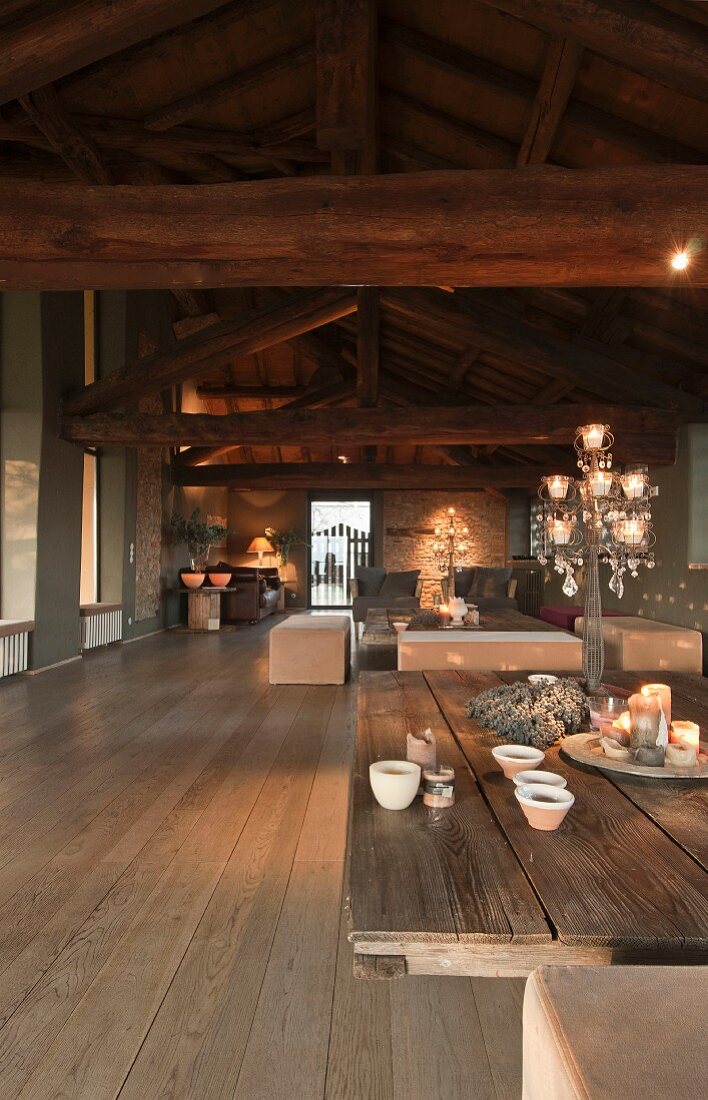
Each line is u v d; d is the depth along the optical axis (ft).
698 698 8.68
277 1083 5.08
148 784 11.56
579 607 31.96
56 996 6.06
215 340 24.00
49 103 14.29
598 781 5.64
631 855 4.35
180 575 35.73
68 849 9.08
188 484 36.70
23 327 22.58
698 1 10.36
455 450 43.75
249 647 28.63
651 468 25.29
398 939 3.57
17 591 22.39
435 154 18.31
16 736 14.58
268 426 24.64
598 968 3.12
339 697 18.57
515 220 10.80
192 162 19.33
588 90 13.70
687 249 10.67
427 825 4.82
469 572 36.17
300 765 12.59
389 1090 5.01
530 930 3.54
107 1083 5.08
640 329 20.58
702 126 13.33
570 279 11.36
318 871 8.45
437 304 22.63
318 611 47.85
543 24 11.41
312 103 16.80
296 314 23.99
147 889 8.00
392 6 13.89
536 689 8.04
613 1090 2.37
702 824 4.81
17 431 22.53
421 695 8.78
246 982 6.27
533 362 22.68
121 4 9.84
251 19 14.02
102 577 29.53
